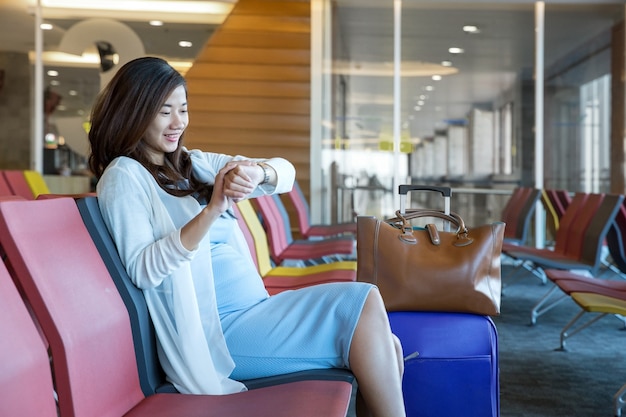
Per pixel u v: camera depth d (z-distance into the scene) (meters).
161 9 9.60
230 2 9.52
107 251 1.77
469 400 2.66
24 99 9.55
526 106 9.34
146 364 1.80
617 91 9.34
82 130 9.60
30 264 1.40
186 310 1.85
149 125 1.97
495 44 9.30
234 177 1.79
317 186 9.45
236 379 1.99
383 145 9.37
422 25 9.34
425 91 9.34
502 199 9.36
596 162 9.34
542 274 7.22
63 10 9.58
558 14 9.27
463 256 2.69
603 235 4.72
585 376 3.78
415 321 2.68
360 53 9.38
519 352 4.34
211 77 9.56
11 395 1.19
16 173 6.24
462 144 9.34
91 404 1.48
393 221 2.83
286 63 9.47
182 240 1.80
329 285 2.02
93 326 1.54
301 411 1.59
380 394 1.90
